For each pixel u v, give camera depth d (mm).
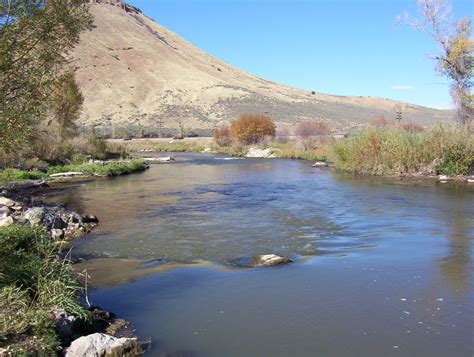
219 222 12367
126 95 113312
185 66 146000
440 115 118062
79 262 8672
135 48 142250
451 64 26547
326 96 162625
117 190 19641
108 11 167750
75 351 4812
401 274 7605
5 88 5809
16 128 5859
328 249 9375
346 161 28344
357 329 5559
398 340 5262
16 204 12828
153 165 35062
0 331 4898
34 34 6031
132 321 5949
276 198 16719
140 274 7895
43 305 5648
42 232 8453
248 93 120000
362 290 6867
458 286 6988
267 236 10617
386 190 18219
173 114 102875
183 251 9391
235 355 5016
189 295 6836
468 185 19469
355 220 12375
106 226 12031
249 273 7848
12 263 6500
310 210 14070
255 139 54031
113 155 39219
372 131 26781
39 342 4824
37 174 23797
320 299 6539
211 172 28422
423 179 21875
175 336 5488
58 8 6070
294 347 5156
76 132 36156
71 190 19656
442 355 4910
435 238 10188
